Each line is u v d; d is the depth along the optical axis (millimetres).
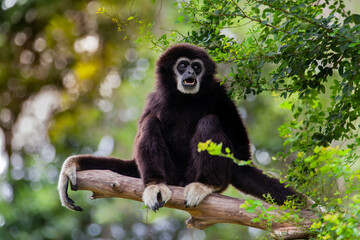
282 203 11891
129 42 26281
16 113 27797
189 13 11367
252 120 26688
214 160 11242
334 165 8273
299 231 9617
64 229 23797
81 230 26297
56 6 25984
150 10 21938
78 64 27406
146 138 11719
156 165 11500
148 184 11195
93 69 27281
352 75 9867
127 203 25672
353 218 7828
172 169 12055
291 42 10008
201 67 13055
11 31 26969
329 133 10117
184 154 12750
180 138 12789
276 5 10031
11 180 24641
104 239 28078
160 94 13188
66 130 27312
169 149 12773
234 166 12266
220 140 11445
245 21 18750
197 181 11258
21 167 25594
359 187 8539
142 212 26375
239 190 12461
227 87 13148
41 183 24312
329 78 17922
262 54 10586
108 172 11258
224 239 26688
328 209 8945
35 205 23344
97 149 26922
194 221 10867
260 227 10125
